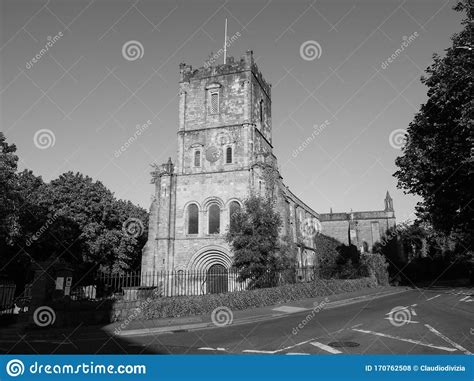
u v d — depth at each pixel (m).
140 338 15.53
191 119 43.56
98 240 42.78
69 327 18.34
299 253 53.84
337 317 20.17
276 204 42.00
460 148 28.62
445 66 27.83
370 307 25.14
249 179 39.81
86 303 19.45
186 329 17.69
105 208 45.50
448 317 18.50
